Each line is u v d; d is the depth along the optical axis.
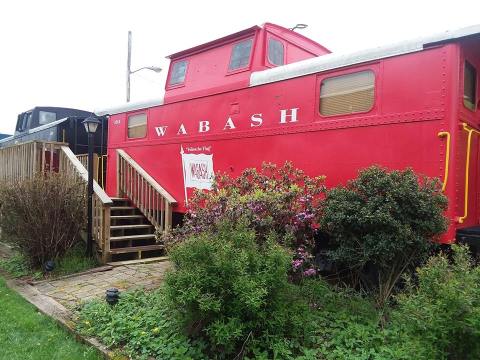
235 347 3.84
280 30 7.21
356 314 4.43
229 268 3.73
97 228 7.75
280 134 6.19
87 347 4.29
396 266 4.52
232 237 4.10
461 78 4.83
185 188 7.82
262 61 6.77
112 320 4.68
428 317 3.02
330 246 5.37
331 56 5.68
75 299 5.68
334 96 5.63
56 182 7.49
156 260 7.79
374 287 4.73
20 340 4.46
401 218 4.23
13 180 8.11
